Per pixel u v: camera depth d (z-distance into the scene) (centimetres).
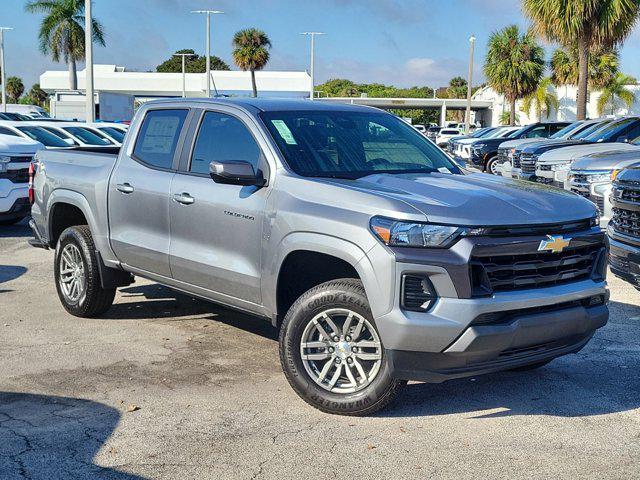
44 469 384
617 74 5081
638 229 653
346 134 546
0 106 5091
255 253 500
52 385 508
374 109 604
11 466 387
